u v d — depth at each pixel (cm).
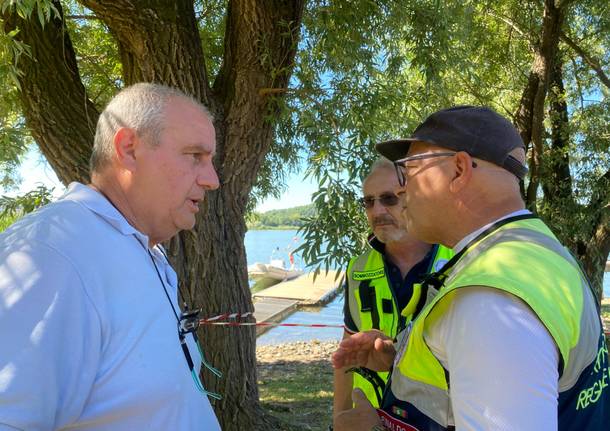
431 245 248
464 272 113
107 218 141
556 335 98
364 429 141
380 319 244
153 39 383
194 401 149
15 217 404
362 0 424
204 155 162
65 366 120
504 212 126
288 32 411
